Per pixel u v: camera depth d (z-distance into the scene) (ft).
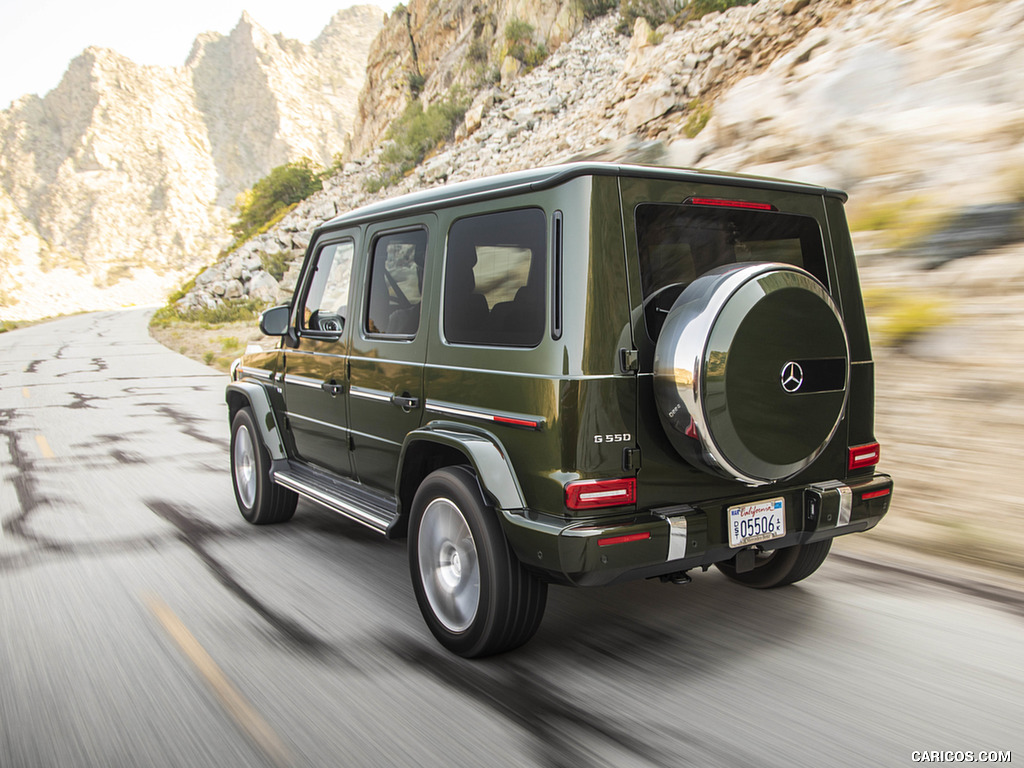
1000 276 25.53
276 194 228.63
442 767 9.64
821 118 40.65
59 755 10.02
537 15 175.01
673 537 11.39
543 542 11.08
